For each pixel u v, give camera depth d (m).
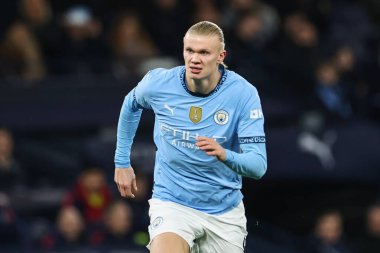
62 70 49.62
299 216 45.41
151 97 23.61
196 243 24.66
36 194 43.94
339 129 46.12
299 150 44.00
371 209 44.69
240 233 24.62
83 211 40.25
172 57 51.88
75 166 47.00
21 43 47.94
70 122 47.59
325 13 57.94
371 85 55.31
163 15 52.94
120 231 39.06
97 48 50.53
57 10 52.53
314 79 51.38
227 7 54.47
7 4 50.31
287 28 54.12
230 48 51.66
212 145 21.44
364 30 58.75
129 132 24.67
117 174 24.84
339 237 43.81
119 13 52.50
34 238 38.19
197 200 23.89
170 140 23.59
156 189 24.33
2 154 43.16
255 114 23.17
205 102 23.22
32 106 47.22
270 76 51.66
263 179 43.66
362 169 44.47
